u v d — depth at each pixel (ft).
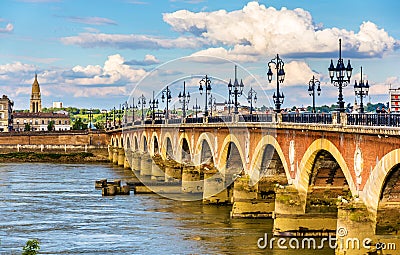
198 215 317.22
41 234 268.00
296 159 250.16
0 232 272.10
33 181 480.64
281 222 249.55
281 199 249.55
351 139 201.87
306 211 246.68
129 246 245.24
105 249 240.32
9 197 383.24
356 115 202.69
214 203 355.15
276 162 299.17
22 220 301.43
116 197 388.57
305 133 239.71
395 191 183.73
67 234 268.00
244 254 230.48
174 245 246.27
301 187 246.27
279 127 262.67
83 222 296.92
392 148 175.01
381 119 187.83
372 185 187.62
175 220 301.84
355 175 199.82
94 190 423.23
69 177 517.14
